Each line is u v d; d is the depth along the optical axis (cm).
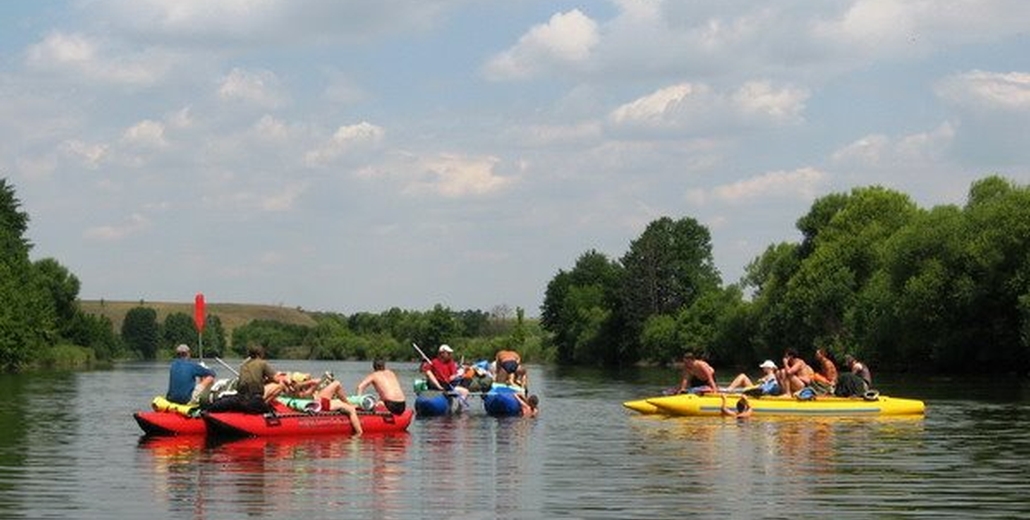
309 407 2198
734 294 9300
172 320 14012
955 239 6038
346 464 1688
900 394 3897
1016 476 1566
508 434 2205
